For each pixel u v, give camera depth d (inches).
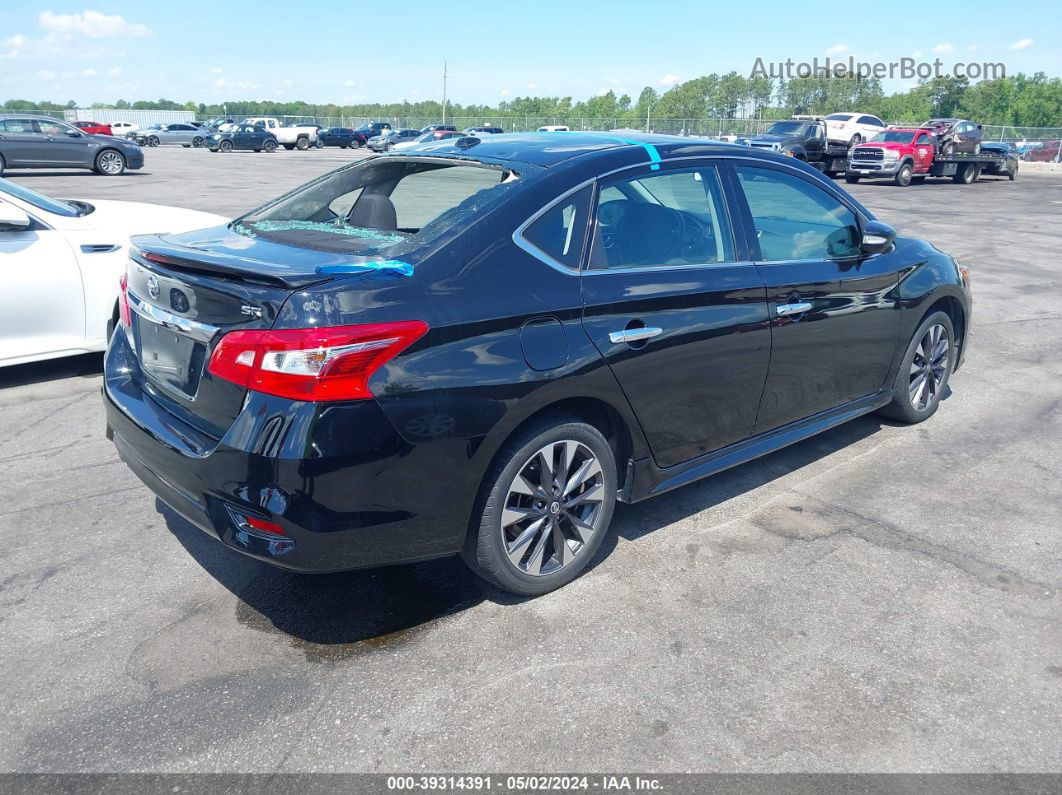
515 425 113.5
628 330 124.6
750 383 147.6
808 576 134.8
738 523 152.9
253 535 104.3
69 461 174.9
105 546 140.6
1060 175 1486.2
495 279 112.9
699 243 140.0
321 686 106.9
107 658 111.7
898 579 134.3
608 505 132.0
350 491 102.4
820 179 167.2
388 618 122.0
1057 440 196.4
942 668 112.3
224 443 102.7
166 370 118.1
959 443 193.6
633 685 107.7
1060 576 136.3
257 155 1577.3
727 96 3882.9
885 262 178.1
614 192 130.0
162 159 1332.4
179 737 97.6
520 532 123.6
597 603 126.3
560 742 97.7
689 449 142.3
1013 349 278.5
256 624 120.0
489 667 111.0
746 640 117.6
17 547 139.7
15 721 99.7
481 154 136.5
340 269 103.8
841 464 180.9
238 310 103.4
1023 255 490.6
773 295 147.6
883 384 186.7
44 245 212.4
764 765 94.6
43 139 874.1
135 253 127.0
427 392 104.7
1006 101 3437.5
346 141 2070.6
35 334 213.9
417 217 123.3
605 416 131.6
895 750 97.3
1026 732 100.7
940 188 1064.8
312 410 99.2
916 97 3516.2
